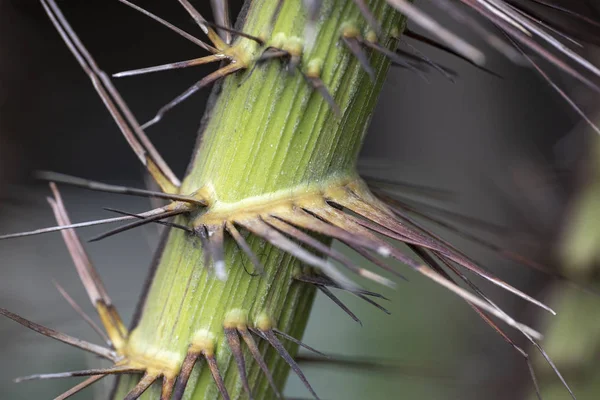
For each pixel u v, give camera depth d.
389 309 0.63
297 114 0.31
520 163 0.51
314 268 0.32
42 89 0.82
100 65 0.90
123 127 0.33
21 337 0.52
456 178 0.59
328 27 0.30
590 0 0.37
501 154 0.62
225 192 0.31
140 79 0.92
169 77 0.92
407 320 0.61
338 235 0.30
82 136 0.87
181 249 0.31
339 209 0.31
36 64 0.81
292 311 0.32
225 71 0.31
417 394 0.55
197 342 0.31
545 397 0.42
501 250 0.34
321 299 0.65
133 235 0.76
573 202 0.42
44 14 0.80
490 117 0.67
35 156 0.81
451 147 0.70
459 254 0.32
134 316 0.32
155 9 0.87
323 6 0.30
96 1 0.86
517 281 0.46
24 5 0.78
